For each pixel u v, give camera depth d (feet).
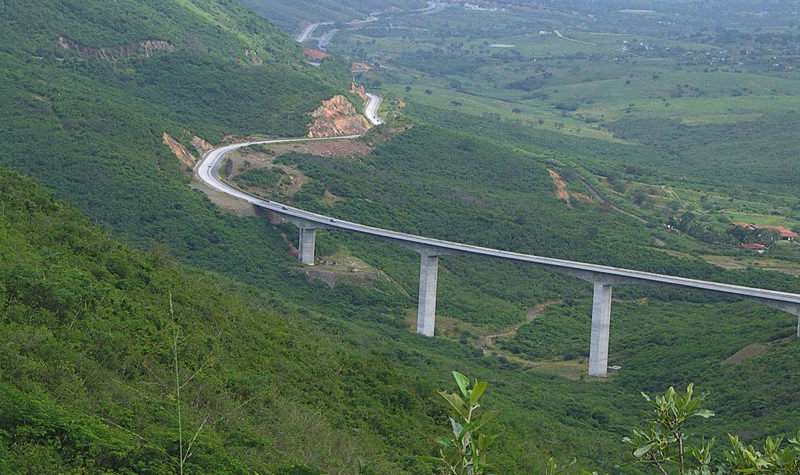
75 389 123.34
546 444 221.25
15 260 164.14
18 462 92.99
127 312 167.22
